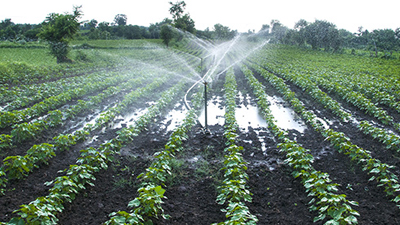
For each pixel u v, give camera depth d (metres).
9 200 6.09
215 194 6.70
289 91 16.80
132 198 6.48
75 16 34.47
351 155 8.00
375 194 6.54
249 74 25.06
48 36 33.44
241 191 5.90
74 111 12.68
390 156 8.51
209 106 15.52
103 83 19.08
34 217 4.84
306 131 11.18
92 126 10.98
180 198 6.55
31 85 18.89
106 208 6.06
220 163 8.18
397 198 5.95
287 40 75.88
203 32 79.75
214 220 5.81
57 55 33.78
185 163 8.23
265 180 7.32
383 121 11.59
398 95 16.58
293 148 7.92
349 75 26.52
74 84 18.67
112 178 7.32
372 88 17.00
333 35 59.81
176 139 8.87
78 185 6.08
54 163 7.95
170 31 59.03
